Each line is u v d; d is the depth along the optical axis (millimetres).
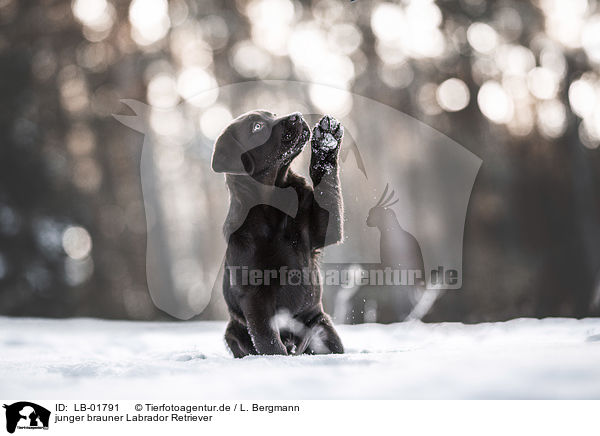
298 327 8492
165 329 16938
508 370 4156
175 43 39156
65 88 40500
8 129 39188
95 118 39781
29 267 37969
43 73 40312
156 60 39312
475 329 11781
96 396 4418
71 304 37812
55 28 40375
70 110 40438
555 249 36438
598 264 34500
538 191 37500
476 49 38344
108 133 39406
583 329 9844
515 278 32875
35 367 6016
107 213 39281
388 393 4031
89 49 40500
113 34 39969
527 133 38406
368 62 34500
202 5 38188
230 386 4547
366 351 8711
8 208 38469
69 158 40031
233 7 37594
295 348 8523
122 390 4598
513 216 36938
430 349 7309
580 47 36938
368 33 34531
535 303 31156
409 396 3936
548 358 4555
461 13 38156
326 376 4727
